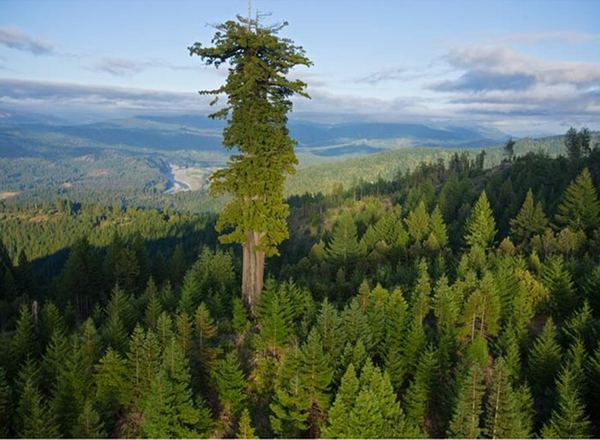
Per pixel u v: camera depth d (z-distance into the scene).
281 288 35.25
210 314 40.31
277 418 25.38
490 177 132.38
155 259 80.31
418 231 80.38
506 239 65.31
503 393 24.56
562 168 116.31
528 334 37.56
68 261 67.94
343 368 27.17
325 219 139.12
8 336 37.12
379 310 35.12
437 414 29.02
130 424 26.91
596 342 31.97
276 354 31.41
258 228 33.44
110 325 34.56
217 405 27.88
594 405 28.23
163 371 24.20
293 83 32.03
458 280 40.97
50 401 26.84
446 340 32.06
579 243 62.66
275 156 33.03
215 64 32.91
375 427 22.69
